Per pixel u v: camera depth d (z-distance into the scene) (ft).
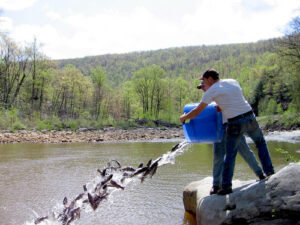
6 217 18.34
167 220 17.13
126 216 17.95
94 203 15.11
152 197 21.81
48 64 168.66
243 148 15.43
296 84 104.32
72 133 100.83
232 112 13.62
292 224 11.70
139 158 43.11
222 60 627.05
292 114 107.96
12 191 24.53
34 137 84.43
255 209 12.67
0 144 68.80
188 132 15.49
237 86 13.96
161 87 209.46
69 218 15.30
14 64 160.86
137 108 217.36
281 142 63.16
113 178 16.51
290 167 12.90
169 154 16.81
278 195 12.35
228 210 13.41
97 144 69.10
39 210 19.52
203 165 34.68
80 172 32.63
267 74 156.87
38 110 158.81
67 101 208.13
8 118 115.44
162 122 160.45
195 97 252.62
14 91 165.68
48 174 31.65
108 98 211.00
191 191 18.08
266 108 156.56
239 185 16.02
